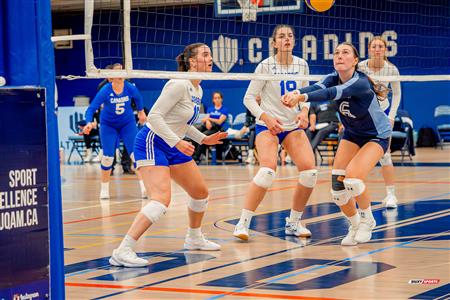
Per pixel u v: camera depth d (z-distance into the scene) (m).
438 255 6.43
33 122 3.95
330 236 7.73
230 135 19.77
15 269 3.84
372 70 9.27
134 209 10.66
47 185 4.05
